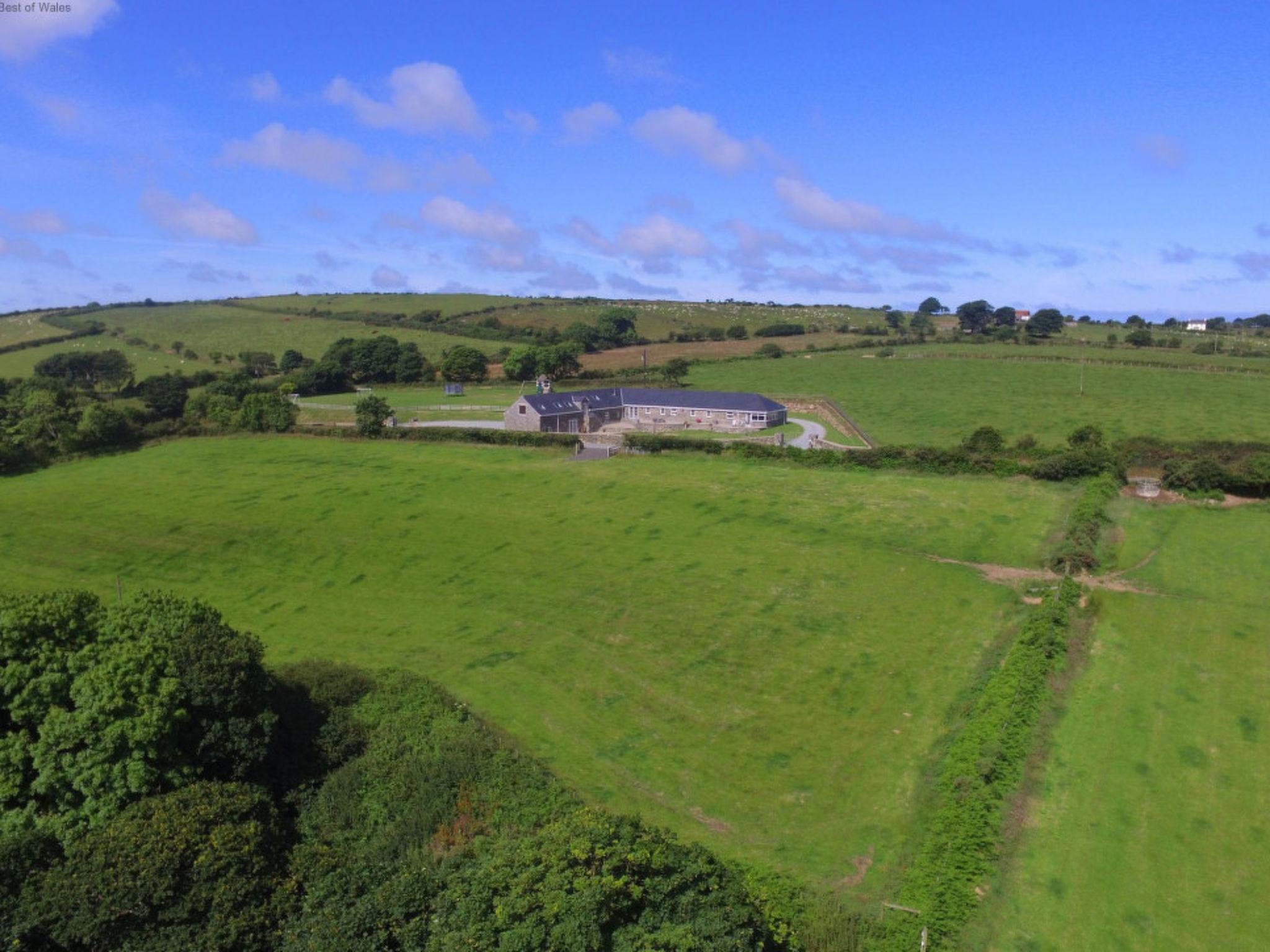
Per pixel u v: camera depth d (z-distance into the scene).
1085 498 68.69
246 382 160.75
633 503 78.88
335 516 80.00
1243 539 62.22
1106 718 40.78
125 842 27.80
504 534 73.25
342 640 56.16
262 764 36.25
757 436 110.19
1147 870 31.30
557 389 158.25
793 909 28.62
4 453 104.25
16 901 26.80
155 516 83.44
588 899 24.50
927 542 65.31
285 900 27.62
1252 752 38.03
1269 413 110.00
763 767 39.78
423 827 32.84
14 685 33.81
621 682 48.12
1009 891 30.28
